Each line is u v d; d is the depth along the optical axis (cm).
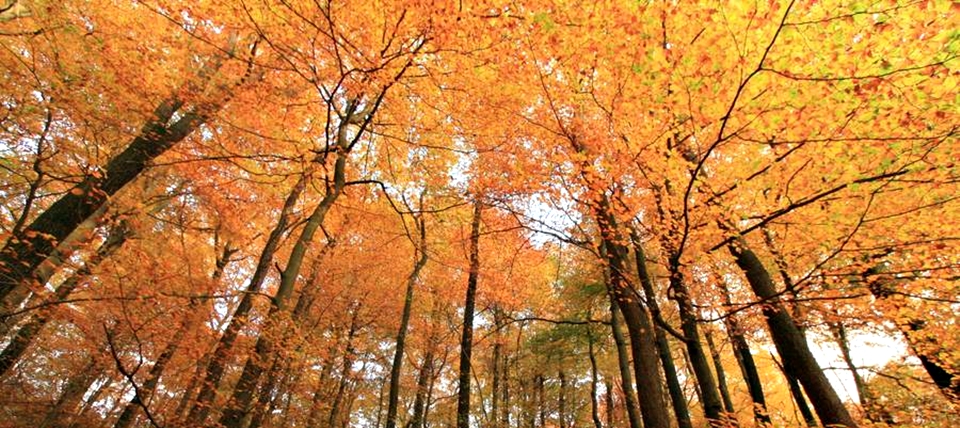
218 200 949
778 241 718
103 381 1152
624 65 550
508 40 590
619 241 667
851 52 471
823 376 612
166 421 664
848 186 459
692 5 506
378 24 629
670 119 531
